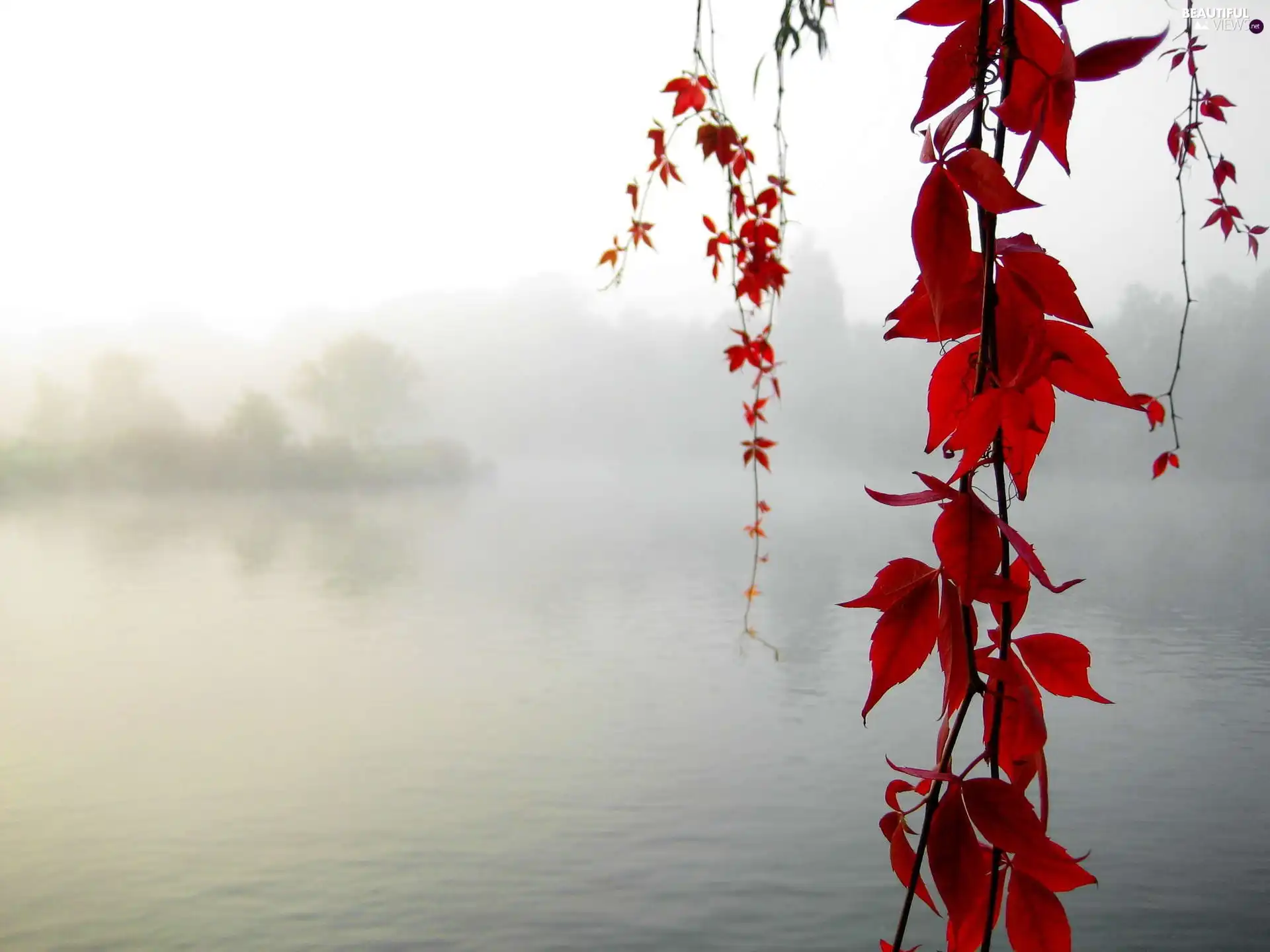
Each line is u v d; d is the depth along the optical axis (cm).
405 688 734
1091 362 29
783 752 572
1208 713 632
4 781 533
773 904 385
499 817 478
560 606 1089
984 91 29
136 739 609
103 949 353
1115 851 420
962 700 31
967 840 30
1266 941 343
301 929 367
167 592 1191
